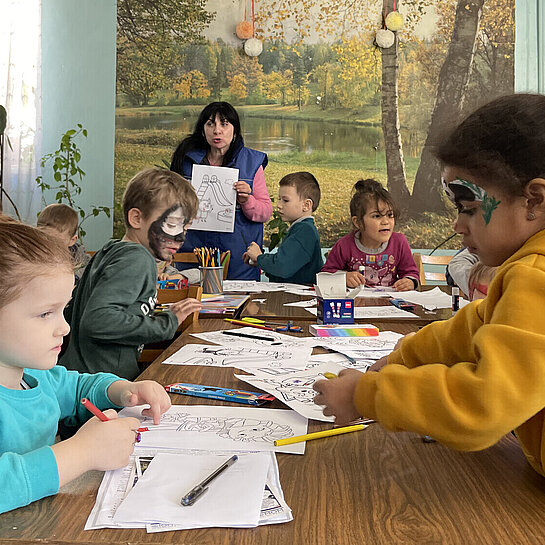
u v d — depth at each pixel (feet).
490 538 1.95
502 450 2.68
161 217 5.82
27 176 15.56
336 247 9.62
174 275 8.44
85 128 15.84
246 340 5.03
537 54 15.65
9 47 15.24
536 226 2.38
